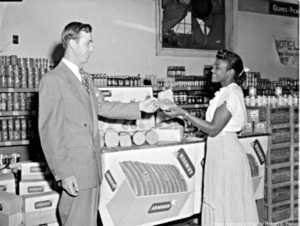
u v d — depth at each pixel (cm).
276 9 754
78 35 255
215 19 658
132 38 564
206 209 327
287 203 436
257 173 394
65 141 250
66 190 249
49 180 341
